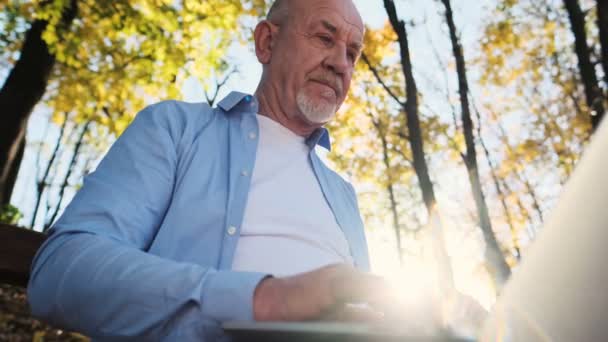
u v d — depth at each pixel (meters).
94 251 0.81
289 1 1.87
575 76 11.51
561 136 11.91
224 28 8.82
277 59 1.79
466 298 0.75
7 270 1.17
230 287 0.72
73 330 0.84
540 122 12.48
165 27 8.57
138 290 0.74
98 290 0.75
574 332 0.54
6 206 8.32
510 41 11.32
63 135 19.78
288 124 1.75
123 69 9.05
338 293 0.66
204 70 9.24
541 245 0.58
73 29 8.27
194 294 0.72
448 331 0.52
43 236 1.25
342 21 1.79
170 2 8.27
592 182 0.56
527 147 12.72
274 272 1.28
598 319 0.53
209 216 1.25
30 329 4.30
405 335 0.49
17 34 9.20
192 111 1.47
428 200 6.88
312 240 1.44
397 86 12.23
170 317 0.73
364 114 13.45
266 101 1.78
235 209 1.29
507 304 0.59
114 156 1.20
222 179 1.33
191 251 1.20
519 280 0.59
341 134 14.02
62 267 0.80
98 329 0.76
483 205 7.19
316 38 1.77
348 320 0.77
